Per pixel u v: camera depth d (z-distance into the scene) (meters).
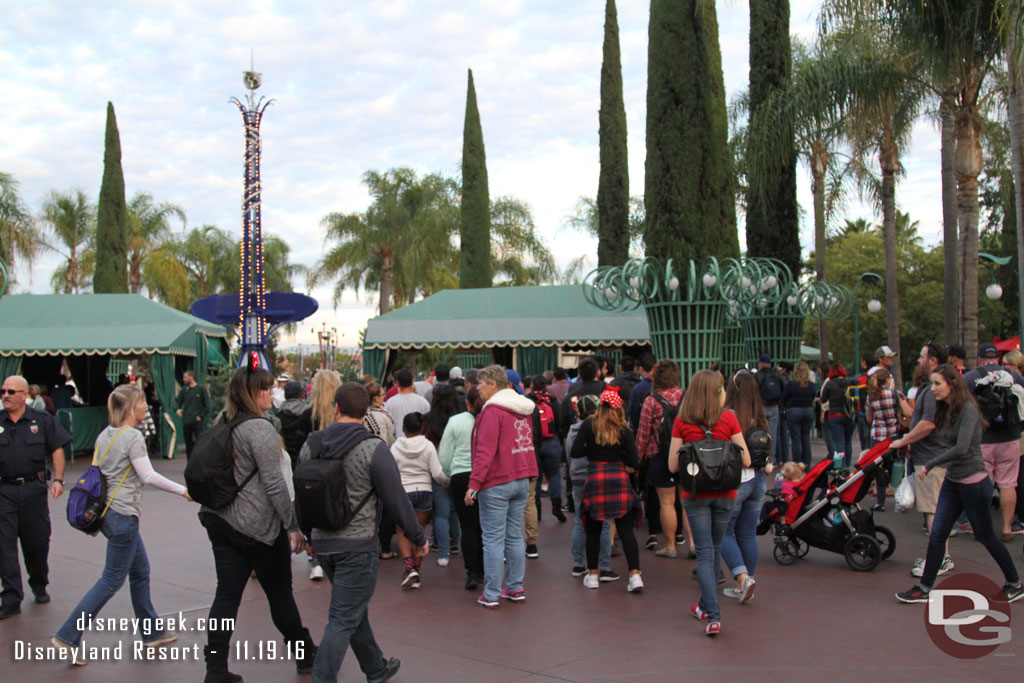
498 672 4.77
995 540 5.86
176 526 9.76
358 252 37.16
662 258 14.16
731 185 15.17
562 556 7.96
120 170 31.36
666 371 7.53
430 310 19.05
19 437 6.22
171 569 7.59
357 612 4.24
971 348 12.80
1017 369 7.84
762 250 17.77
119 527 5.10
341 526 4.17
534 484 7.85
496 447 6.09
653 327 13.73
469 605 6.26
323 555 4.25
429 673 4.77
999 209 27.70
